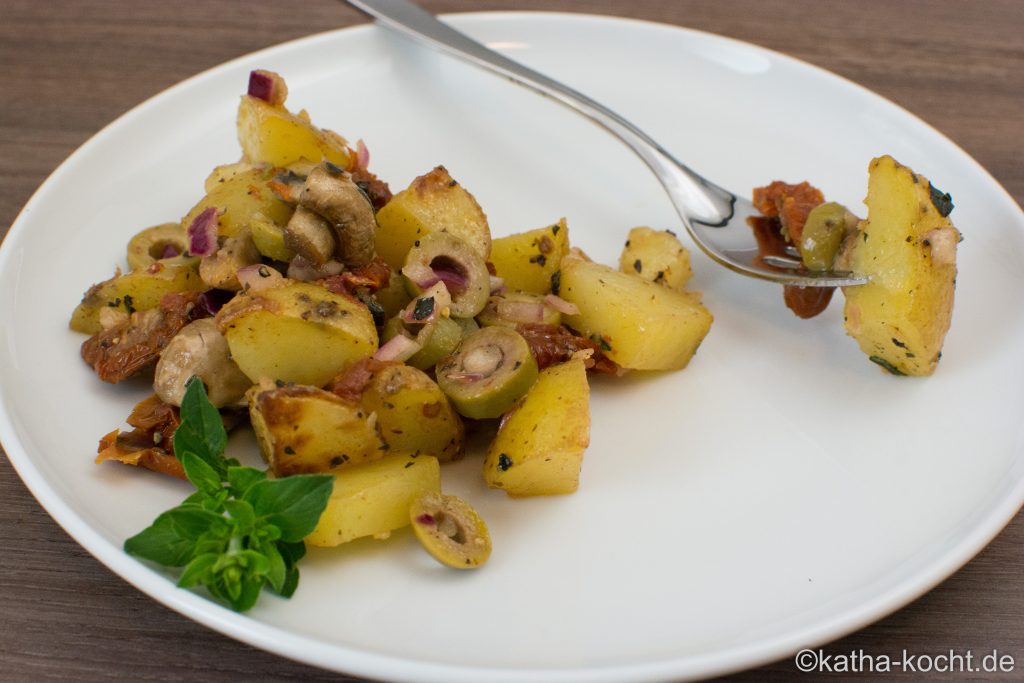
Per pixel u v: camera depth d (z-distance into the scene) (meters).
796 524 0.36
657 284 0.40
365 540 0.35
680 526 0.36
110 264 0.41
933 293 0.38
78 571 0.36
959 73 0.52
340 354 0.35
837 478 0.37
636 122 0.48
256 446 0.37
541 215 0.45
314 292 0.36
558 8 0.55
